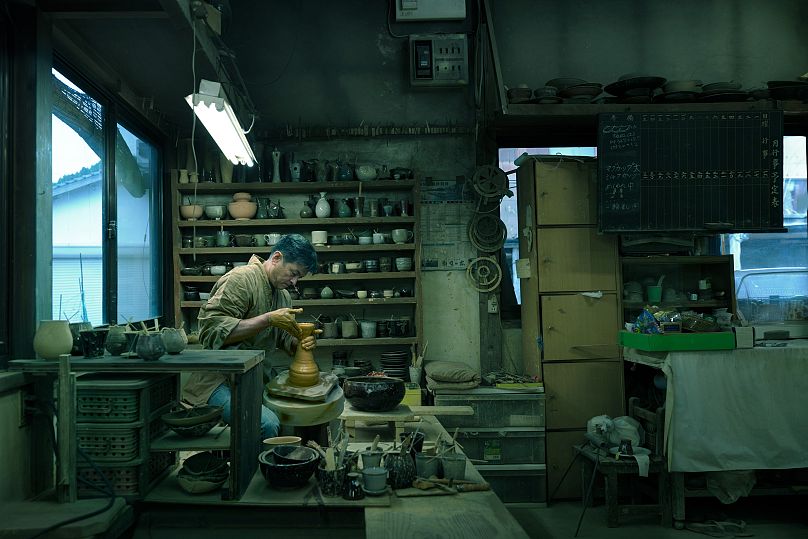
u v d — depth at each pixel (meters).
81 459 1.82
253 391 1.99
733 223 3.83
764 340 3.61
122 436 1.82
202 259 4.17
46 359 1.98
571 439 3.91
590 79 4.42
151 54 2.93
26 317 2.23
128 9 2.41
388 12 4.34
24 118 2.28
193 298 3.98
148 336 1.89
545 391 3.93
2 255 2.21
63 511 1.70
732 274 4.05
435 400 3.82
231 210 4.03
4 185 2.22
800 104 3.93
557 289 3.96
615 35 4.44
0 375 1.93
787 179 4.63
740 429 3.36
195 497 1.82
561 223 3.98
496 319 4.27
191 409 2.03
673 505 3.40
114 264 3.22
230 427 1.87
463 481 1.95
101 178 3.15
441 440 2.22
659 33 4.46
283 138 4.25
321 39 4.32
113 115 3.25
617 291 3.99
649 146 3.79
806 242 4.55
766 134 3.85
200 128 4.18
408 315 4.25
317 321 4.02
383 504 1.75
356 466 2.02
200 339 2.39
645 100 3.93
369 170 4.09
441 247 4.32
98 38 2.74
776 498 3.91
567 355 3.94
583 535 3.30
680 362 3.35
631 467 3.36
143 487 1.84
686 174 3.81
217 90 2.59
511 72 4.38
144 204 3.88
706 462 3.32
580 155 4.16
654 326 3.45
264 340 2.62
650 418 3.53
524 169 4.20
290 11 4.31
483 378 4.21
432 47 4.22
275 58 4.30
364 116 4.33
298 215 4.25
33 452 2.09
